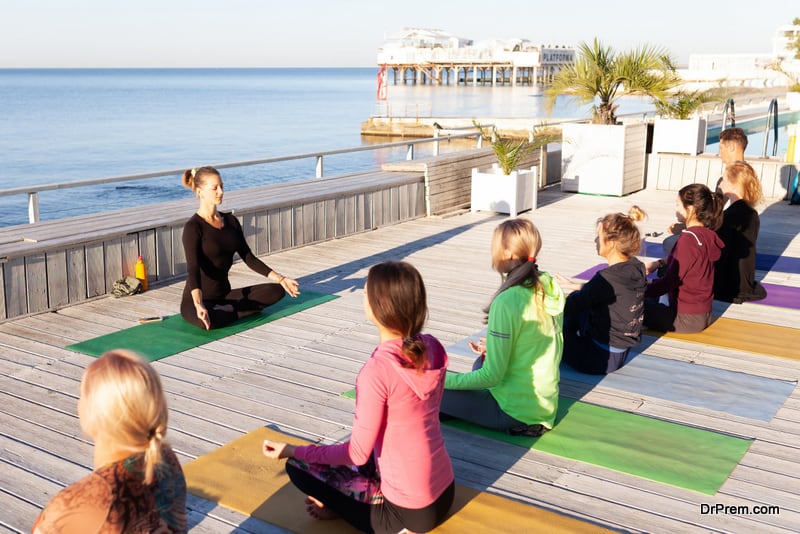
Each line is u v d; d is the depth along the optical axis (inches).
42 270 225.0
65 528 64.7
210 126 2084.2
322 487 110.8
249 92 4832.7
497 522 116.0
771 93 963.3
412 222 376.8
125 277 250.4
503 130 1395.2
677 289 206.8
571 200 433.4
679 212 206.7
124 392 65.8
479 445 142.9
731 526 117.3
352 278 271.0
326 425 152.9
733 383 174.7
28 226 252.8
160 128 2012.8
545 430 147.7
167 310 231.9
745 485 129.9
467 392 147.3
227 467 134.1
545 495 125.6
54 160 1350.9
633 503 123.5
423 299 102.7
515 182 385.7
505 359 137.7
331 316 226.5
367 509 108.3
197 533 114.4
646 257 296.2
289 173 1212.5
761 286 244.2
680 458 138.2
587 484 129.3
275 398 166.1
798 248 318.7
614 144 436.8
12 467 134.7
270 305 223.9
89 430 67.9
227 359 190.1
